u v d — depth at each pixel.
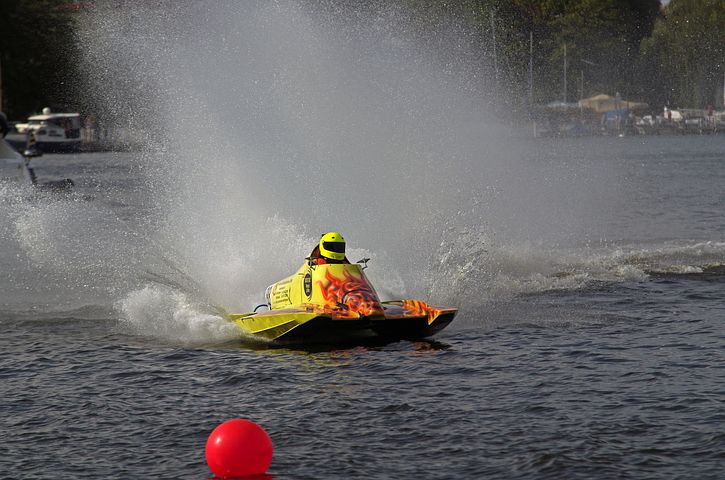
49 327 53.25
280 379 40.97
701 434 32.62
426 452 31.56
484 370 41.94
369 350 46.66
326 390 39.06
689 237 92.00
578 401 36.75
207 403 37.53
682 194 138.75
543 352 45.38
